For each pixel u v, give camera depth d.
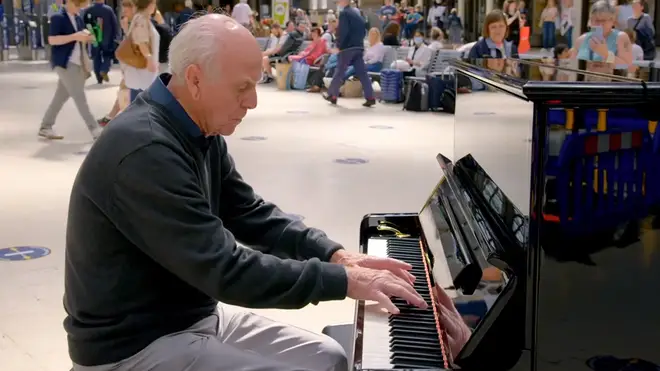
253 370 1.81
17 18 20.56
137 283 1.82
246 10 16.36
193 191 1.75
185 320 1.92
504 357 1.48
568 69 2.05
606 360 1.50
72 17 7.89
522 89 1.45
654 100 1.41
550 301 1.48
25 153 7.38
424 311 1.83
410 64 12.73
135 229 1.74
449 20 20.95
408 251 2.31
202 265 1.70
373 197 5.73
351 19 11.41
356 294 1.77
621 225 1.46
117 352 1.84
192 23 1.82
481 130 2.04
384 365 1.54
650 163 1.44
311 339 2.11
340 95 13.27
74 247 1.84
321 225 4.93
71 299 1.87
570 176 1.44
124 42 6.92
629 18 8.89
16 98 12.02
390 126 9.54
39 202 5.52
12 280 3.89
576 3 13.73
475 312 1.59
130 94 7.07
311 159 7.22
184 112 1.83
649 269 1.47
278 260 1.78
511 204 1.60
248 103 1.84
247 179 6.29
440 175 6.54
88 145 7.85
